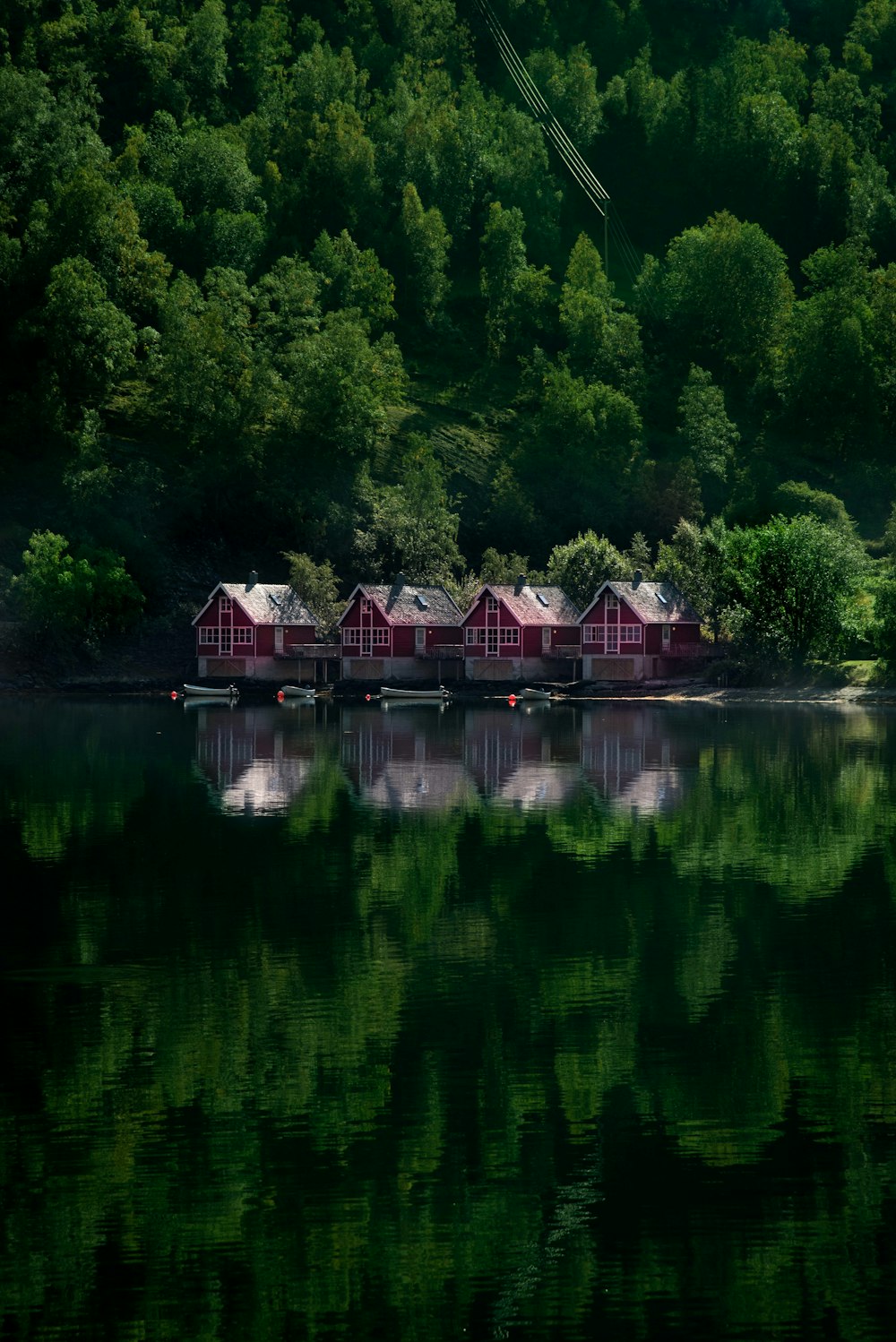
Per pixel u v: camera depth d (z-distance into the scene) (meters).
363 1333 26.58
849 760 98.88
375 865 61.78
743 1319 26.81
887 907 54.31
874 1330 26.55
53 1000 43.00
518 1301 27.47
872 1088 36.62
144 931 50.69
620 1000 43.31
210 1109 35.25
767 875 59.88
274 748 107.81
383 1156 32.97
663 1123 34.72
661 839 68.25
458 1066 37.91
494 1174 31.92
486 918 52.56
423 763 97.75
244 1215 30.28
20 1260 28.64
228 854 64.25
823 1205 30.66
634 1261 28.97
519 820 73.56
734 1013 42.00
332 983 44.72
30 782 87.00
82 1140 33.56
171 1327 26.66
